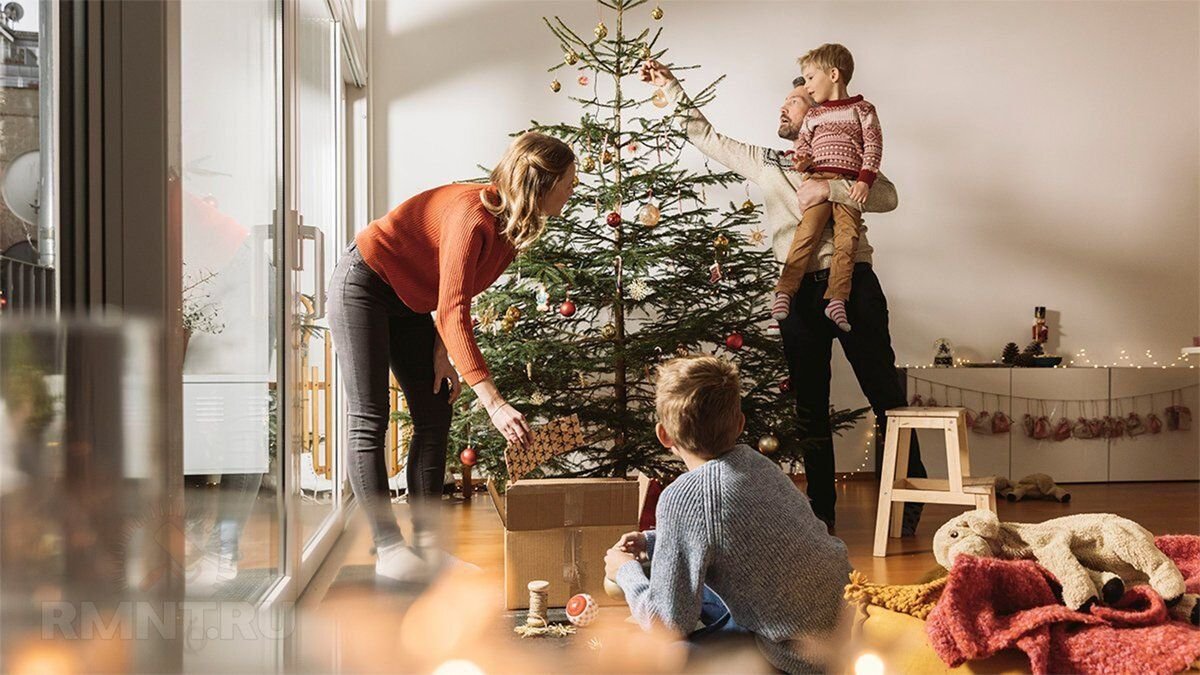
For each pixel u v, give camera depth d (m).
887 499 3.07
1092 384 4.98
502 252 2.35
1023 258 5.27
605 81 4.93
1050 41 5.29
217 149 1.67
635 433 3.17
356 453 2.28
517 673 1.67
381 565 1.46
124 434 1.08
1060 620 1.58
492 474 3.22
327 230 3.54
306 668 1.14
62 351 1.00
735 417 1.77
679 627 1.66
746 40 5.07
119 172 1.25
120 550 1.06
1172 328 5.35
